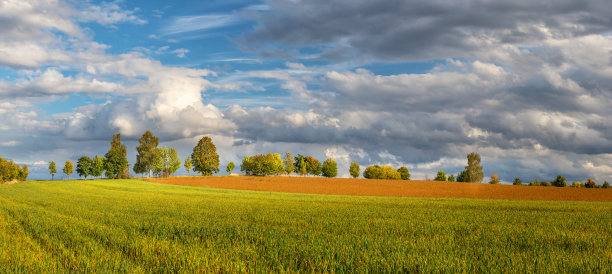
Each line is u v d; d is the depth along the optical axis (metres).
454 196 66.50
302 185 90.19
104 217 22.52
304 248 12.02
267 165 133.50
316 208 32.53
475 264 10.43
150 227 17.88
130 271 9.77
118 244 13.45
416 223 21.09
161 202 39.31
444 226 19.70
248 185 90.25
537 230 17.98
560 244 14.33
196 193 60.69
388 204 39.88
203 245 12.85
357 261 10.57
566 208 37.06
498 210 33.22
